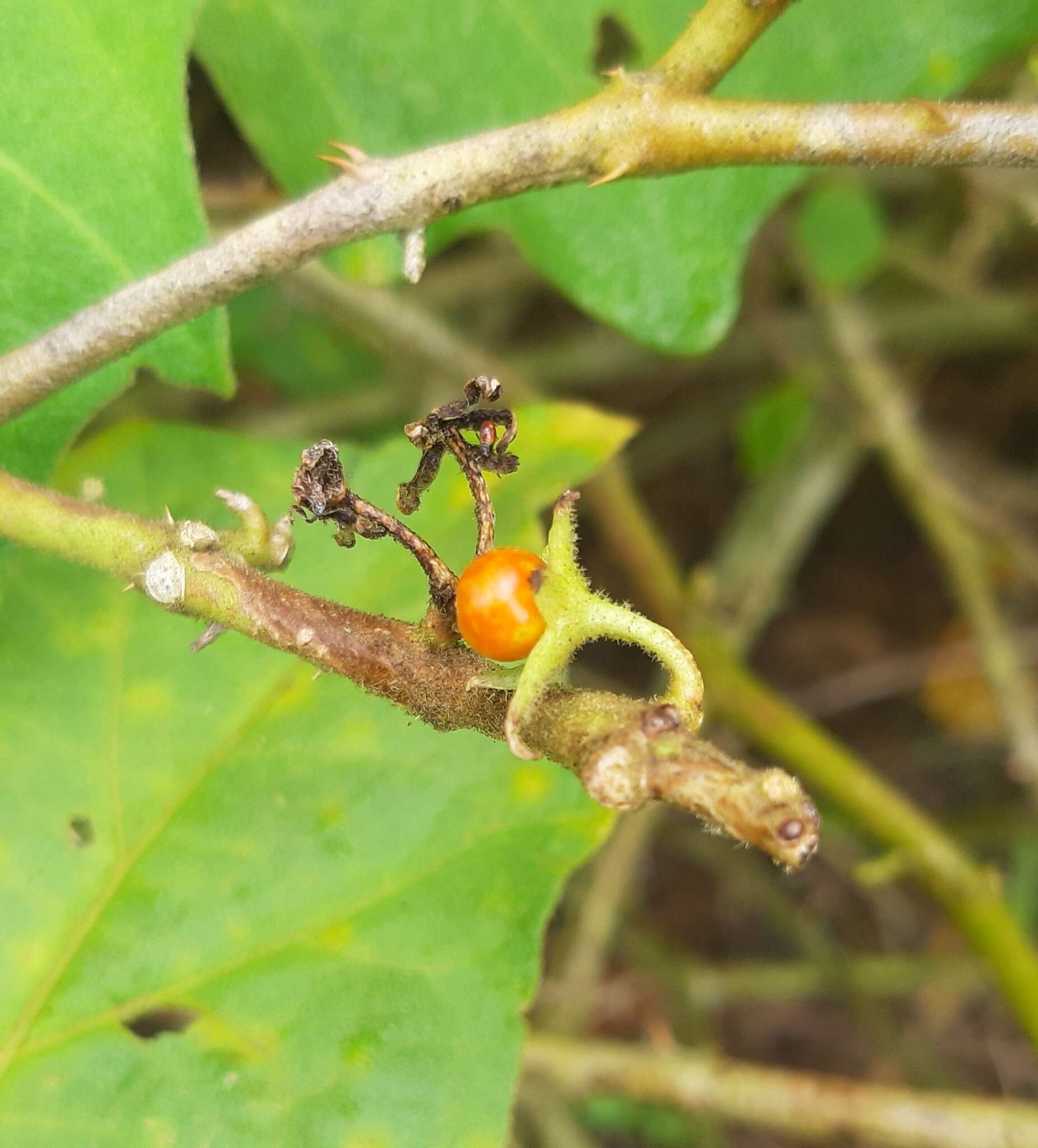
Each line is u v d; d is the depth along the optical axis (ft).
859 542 1.54
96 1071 0.58
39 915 0.60
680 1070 0.89
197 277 0.49
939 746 1.46
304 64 0.68
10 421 0.51
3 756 0.61
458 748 0.63
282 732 0.62
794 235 1.03
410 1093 0.59
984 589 1.08
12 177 0.57
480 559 0.44
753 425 1.17
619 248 0.69
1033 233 1.24
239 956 0.60
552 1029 1.06
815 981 1.22
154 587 0.48
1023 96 0.87
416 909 0.61
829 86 0.69
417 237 0.50
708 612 0.97
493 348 1.31
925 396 1.50
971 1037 1.48
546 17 0.69
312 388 1.14
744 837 0.40
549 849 0.62
